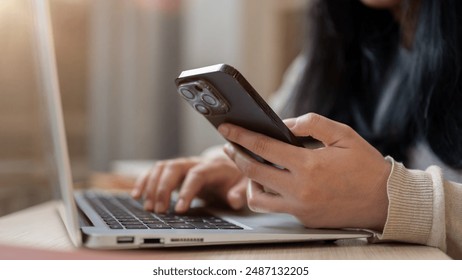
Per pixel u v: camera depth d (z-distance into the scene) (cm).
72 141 193
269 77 277
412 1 106
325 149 62
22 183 114
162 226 60
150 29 230
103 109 206
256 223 67
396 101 109
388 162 65
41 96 94
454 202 64
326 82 120
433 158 99
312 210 62
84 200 95
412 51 105
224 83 55
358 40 119
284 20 275
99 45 204
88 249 55
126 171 162
